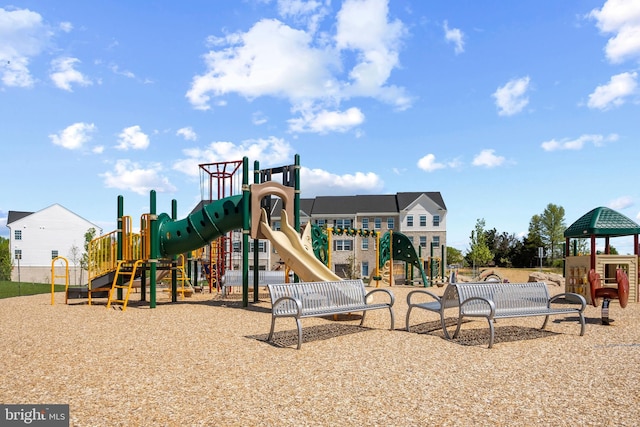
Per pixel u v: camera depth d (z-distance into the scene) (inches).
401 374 232.8
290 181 601.6
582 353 284.4
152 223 555.2
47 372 237.1
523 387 211.3
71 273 2181.3
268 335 343.9
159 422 168.1
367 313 474.3
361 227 2048.5
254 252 609.6
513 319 438.3
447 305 347.9
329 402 190.1
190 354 279.1
